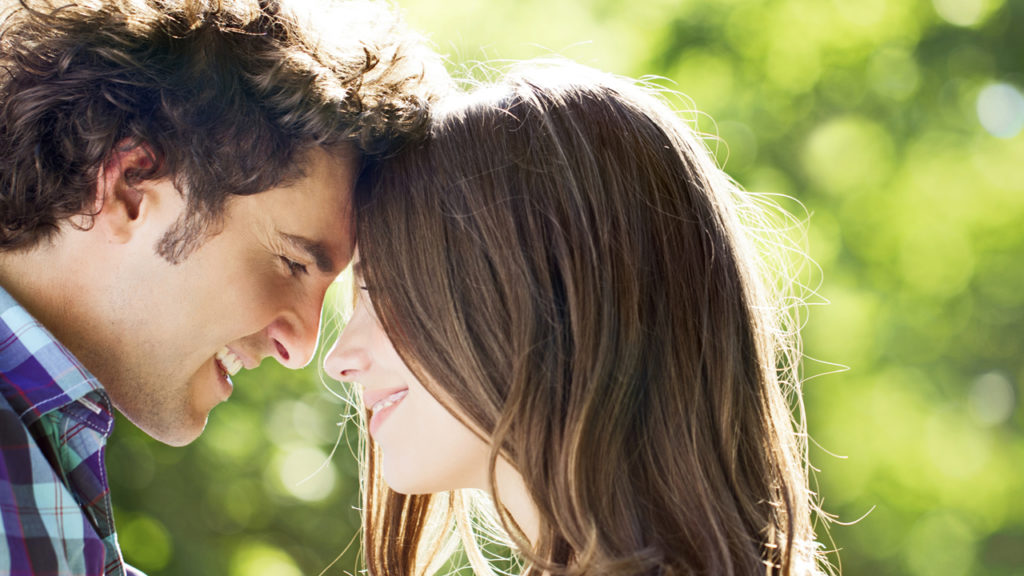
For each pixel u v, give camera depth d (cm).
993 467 689
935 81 688
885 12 656
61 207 153
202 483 505
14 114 151
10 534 133
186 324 161
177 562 490
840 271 623
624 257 148
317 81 155
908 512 657
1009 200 673
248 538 520
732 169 609
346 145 160
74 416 147
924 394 663
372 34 167
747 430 154
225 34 156
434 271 150
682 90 614
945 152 675
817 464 626
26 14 154
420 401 157
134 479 494
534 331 147
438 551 203
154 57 155
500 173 150
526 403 146
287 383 530
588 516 142
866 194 650
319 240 163
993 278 688
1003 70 687
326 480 531
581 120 152
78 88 152
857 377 625
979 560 674
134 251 157
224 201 156
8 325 147
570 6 578
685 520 145
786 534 156
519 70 170
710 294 152
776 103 646
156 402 166
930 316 675
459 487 161
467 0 555
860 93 666
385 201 155
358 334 164
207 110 154
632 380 146
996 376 717
